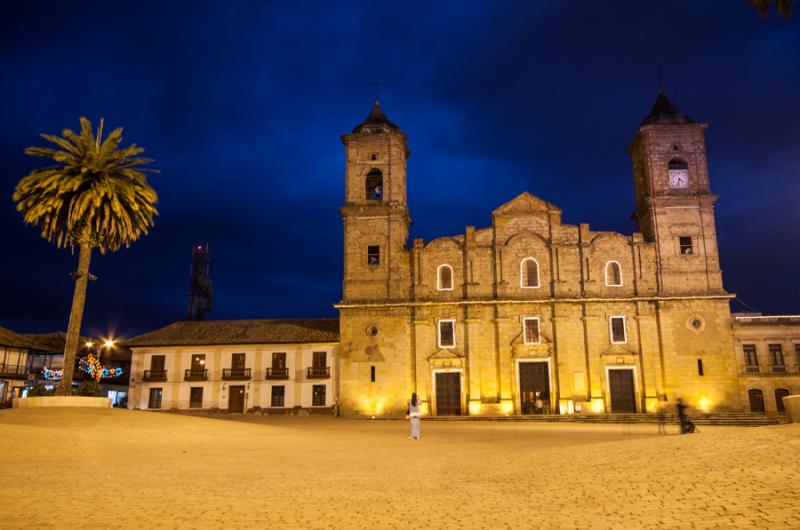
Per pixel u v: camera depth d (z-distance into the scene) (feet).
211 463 58.90
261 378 193.06
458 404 174.09
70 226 119.03
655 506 33.42
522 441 95.61
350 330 179.32
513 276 180.75
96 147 124.26
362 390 175.22
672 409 169.17
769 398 174.70
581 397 171.94
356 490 41.86
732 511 30.89
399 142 190.08
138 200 127.75
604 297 177.06
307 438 94.89
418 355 176.76
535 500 37.32
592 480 41.63
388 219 185.57
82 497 38.29
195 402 193.98
